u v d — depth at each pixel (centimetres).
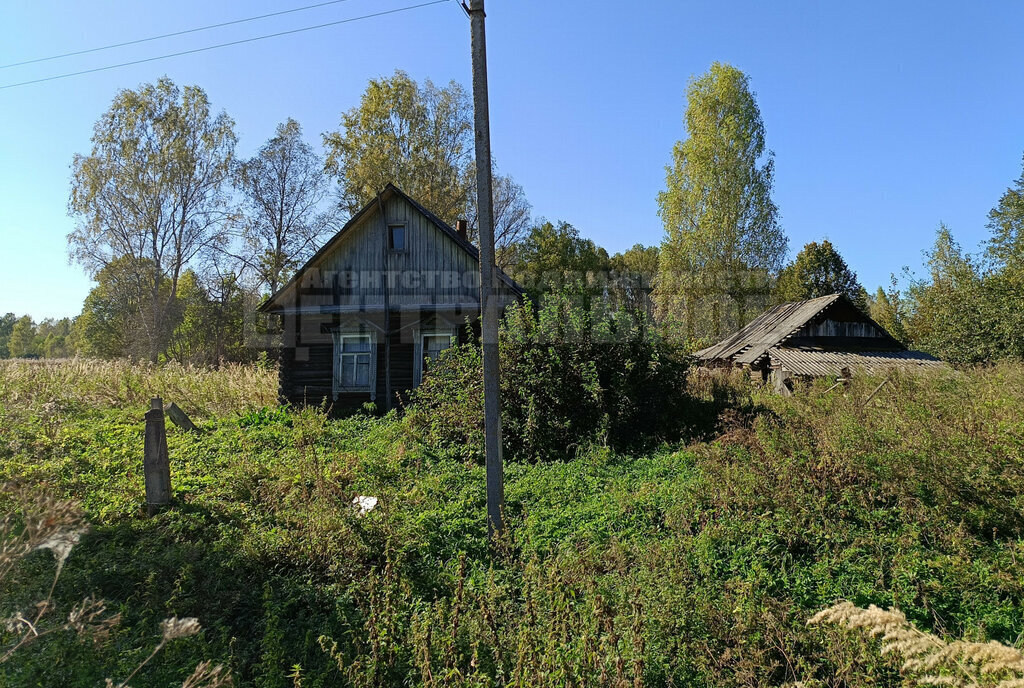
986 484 664
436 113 3638
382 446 1147
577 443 1116
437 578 637
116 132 3297
